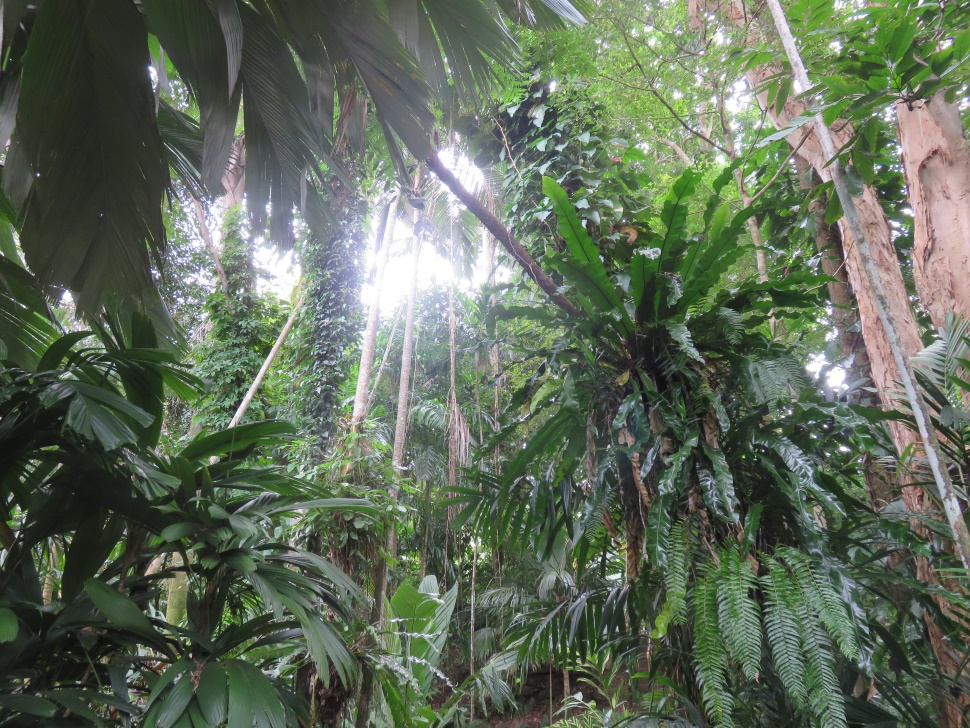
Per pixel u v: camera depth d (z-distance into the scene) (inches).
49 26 76.7
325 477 135.5
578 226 85.8
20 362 111.8
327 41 90.4
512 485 104.3
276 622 85.5
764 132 137.4
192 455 90.1
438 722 179.0
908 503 100.1
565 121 128.0
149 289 102.3
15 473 81.2
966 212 108.3
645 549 76.4
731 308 92.9
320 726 103.4
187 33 86.3
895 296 111.8
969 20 89.7
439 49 100.9
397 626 134.6
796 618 67.7
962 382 80.4
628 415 90.3
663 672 86.4
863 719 77.0
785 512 81.7
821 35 102.5
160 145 87.7
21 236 87.4
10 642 70.0
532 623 106.1
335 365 182.2
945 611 88.8
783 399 82.4
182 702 67.0
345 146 112.0
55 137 81.6
